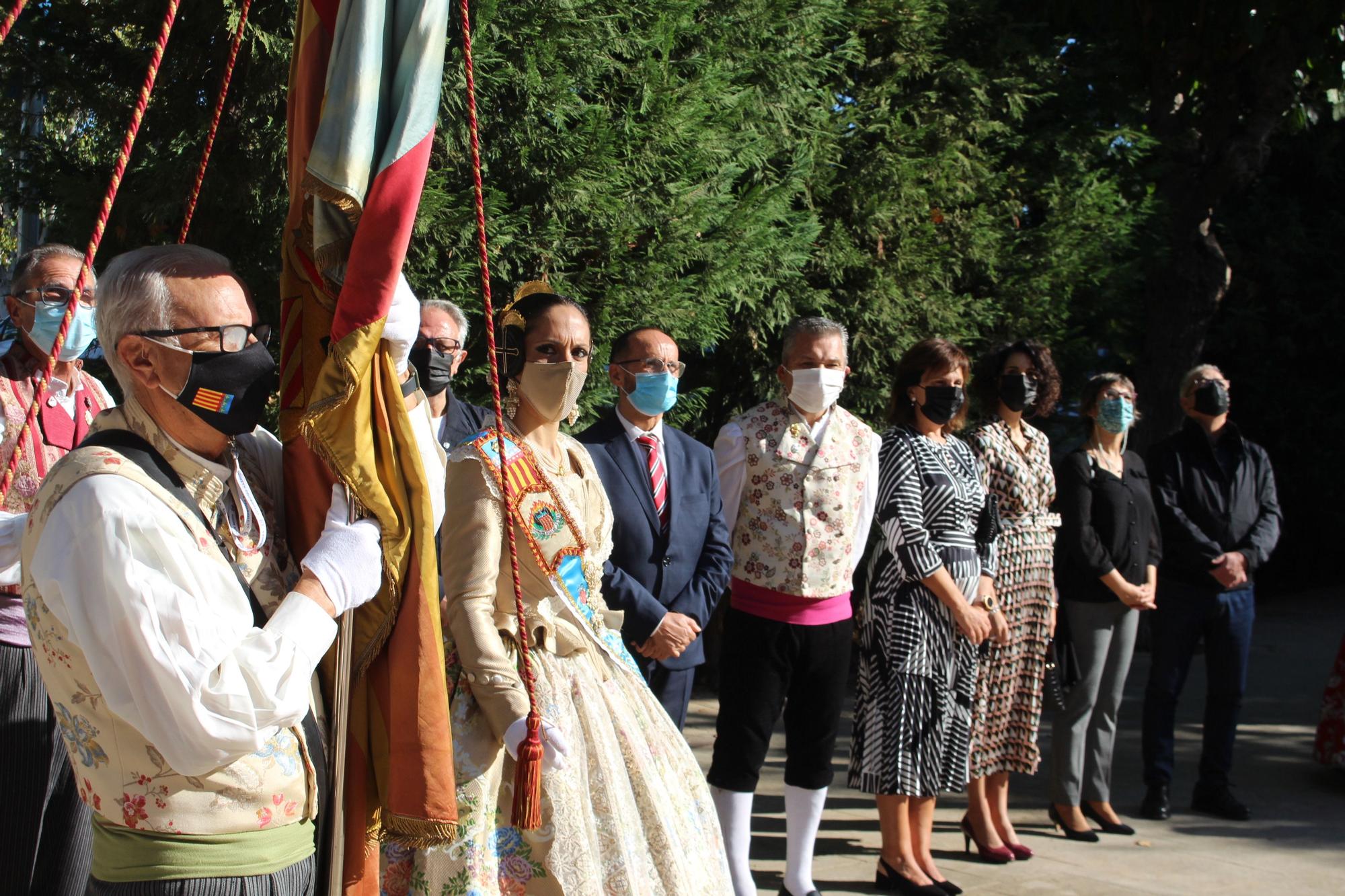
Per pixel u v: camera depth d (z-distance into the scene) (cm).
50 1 462
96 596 150
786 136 648
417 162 169
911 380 421
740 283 594
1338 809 514
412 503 181
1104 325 876
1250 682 777
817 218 683
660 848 242
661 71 545
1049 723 662
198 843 159
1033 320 765
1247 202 1115
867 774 399
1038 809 508
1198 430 517
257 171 452
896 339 704
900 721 394
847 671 387
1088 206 776
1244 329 1100
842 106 714
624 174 536
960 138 732
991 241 736
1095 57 830
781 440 386
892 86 712
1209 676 510
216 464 171
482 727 233
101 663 151
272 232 469
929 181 725
